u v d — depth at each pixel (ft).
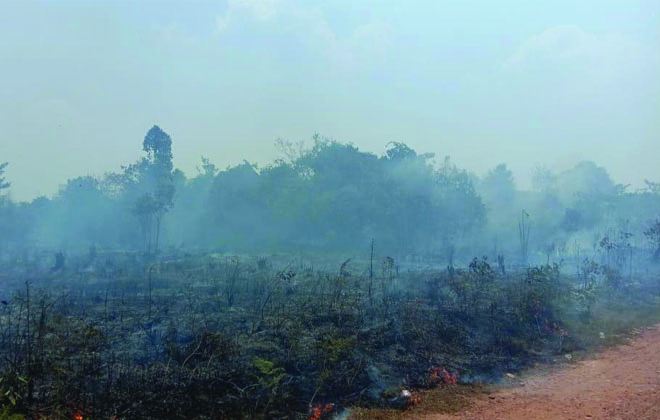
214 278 57.21
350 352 26.96
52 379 21.54
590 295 45.11
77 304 41.19
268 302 39.81
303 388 24.14
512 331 35.55
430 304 39.45
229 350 25.12
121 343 27.71
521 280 46.88
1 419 17.89
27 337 24.61
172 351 25.16
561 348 34.14
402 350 29.68
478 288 44.06
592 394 25.39
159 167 132.26
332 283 46.06
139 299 44.60
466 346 32.17
